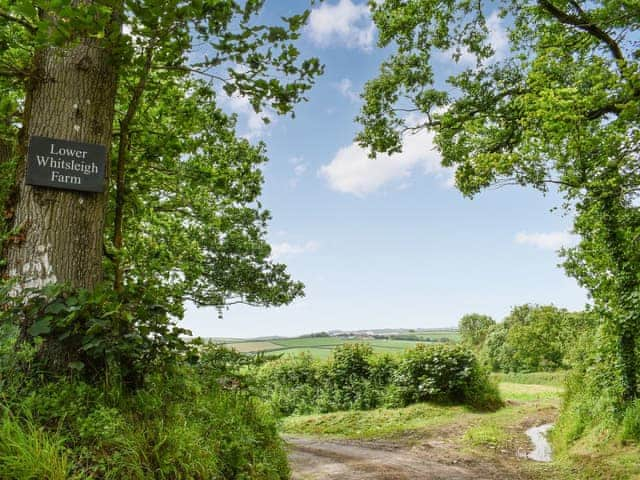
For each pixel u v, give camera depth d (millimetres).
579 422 10078
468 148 13812
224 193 10391
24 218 4102
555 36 11945
